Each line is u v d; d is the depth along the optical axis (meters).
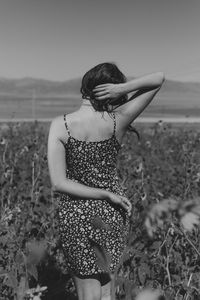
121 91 3.38
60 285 4.24
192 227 0.80
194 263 4.62
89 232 3.43
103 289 3.47
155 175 8.95
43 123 19.70
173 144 14.62
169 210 0.81
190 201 0.81
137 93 3.53
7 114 98.19
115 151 3.56
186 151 11.06
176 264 4.54
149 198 5.93
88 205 3.46
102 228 1.23
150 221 0.82
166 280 4.39
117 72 3.44
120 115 3.52
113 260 3.34
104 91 3.38
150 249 4.59
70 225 3.49
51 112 114.00
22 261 3.45
